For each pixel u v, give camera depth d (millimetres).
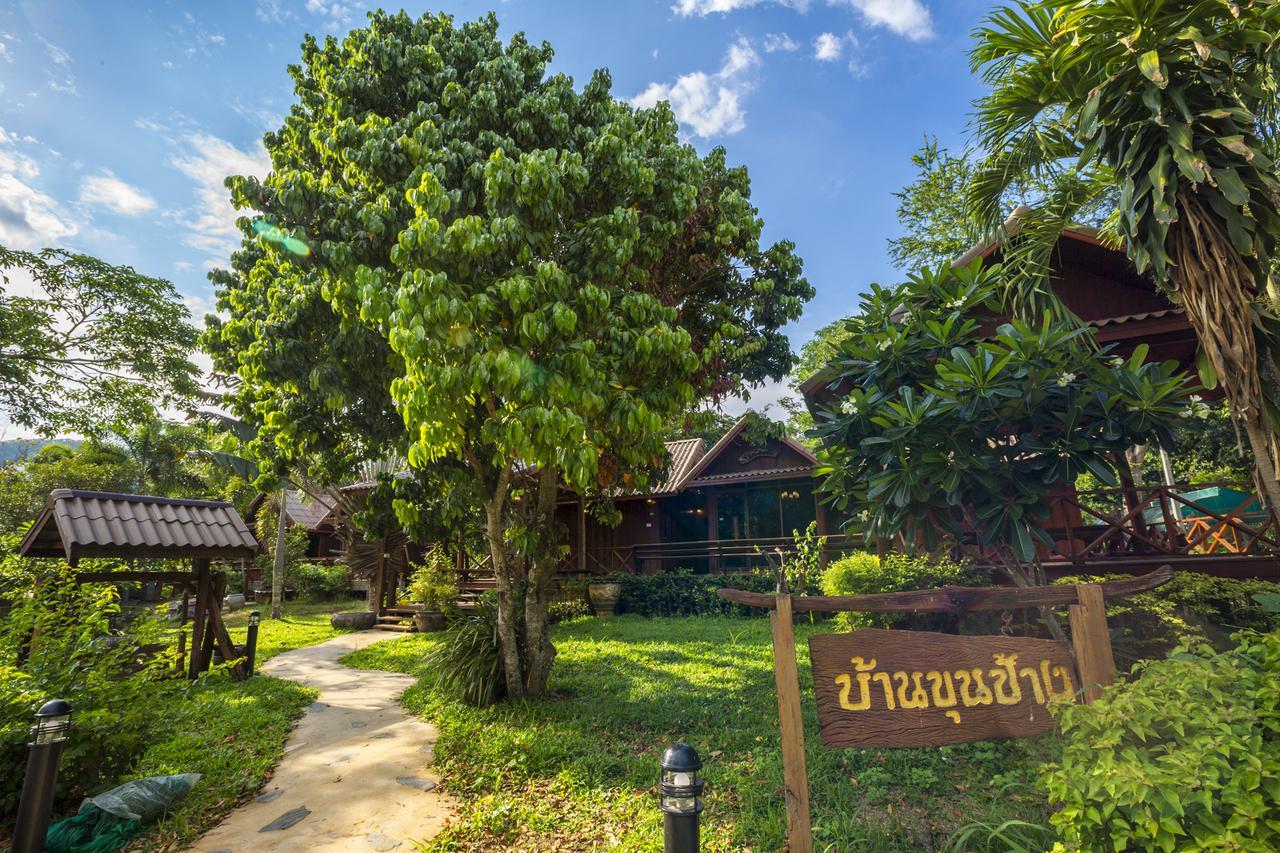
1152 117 4762
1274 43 4746
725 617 15195
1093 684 3367
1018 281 6879
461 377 5676
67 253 16016
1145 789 2428
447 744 6449
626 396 6707
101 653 5828
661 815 4535
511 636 8055
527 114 7691
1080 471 4969
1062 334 4988
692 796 2865
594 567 20984
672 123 9180
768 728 6223
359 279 6164
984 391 4770
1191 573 6859
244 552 10570
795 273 9992
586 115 8484
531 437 6016
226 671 10156
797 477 18656
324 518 30516
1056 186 6934
